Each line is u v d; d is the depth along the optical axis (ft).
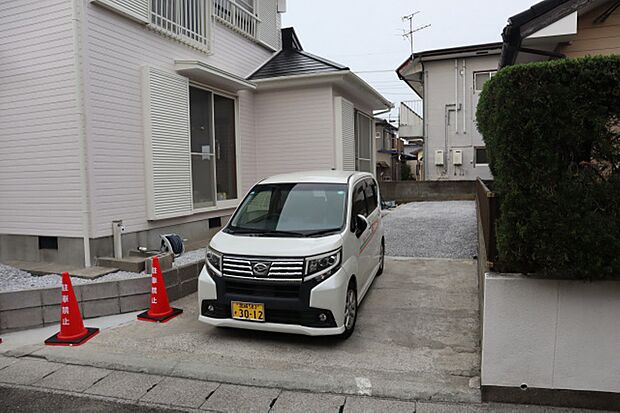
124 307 16.29
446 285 18.70
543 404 9.53
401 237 28.40
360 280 15.49
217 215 27.55
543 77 9.05
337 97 30.60
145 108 21.61
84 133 18.63
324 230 14.26
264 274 12.80
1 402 10.30
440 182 50.26
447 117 55.88
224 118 28.94
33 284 16.74
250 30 32.60
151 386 10.94
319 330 12.50
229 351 12.73
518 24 18.10
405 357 12.07
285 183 16.92
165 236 21.30
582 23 19.62
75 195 18.86
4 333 14.65
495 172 10.80
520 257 9.33
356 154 36.91
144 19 21.45
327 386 10.52
